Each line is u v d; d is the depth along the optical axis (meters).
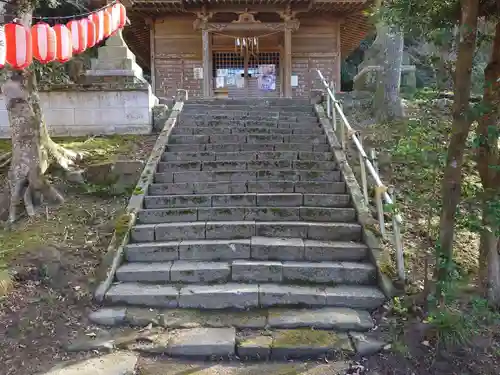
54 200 6.05
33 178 5.97
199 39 14.93
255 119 8.51
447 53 3.82
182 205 5.93
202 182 6.37
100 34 7.07
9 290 4.23
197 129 7.95
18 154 5.99
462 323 3.68
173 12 14.23
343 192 6.21
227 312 4.29
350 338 3.82
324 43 15.02
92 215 5.71
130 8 13.49
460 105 3.51
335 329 3.97
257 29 13.56
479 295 4.11
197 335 3.86
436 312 3.70
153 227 5.30
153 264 4.89
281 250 4.97
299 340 3.78
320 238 5.29
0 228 5.53
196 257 5.04
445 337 3.60
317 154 7.04
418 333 3.71
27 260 4.66
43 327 3.88
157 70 14.98
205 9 13.23
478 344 3.61
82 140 8.11
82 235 5.29
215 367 3.57
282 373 3.47
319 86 15.02
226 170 6.65
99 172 6.53
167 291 4.42
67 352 3.65
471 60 3.45
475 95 4.29
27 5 5.96
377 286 4.57
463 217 4.10
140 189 6.08
